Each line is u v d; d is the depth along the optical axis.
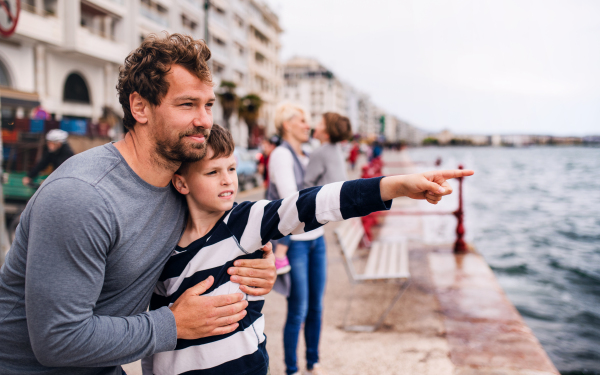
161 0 29.50
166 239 1.33
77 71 22.19
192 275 1.38
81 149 9.67
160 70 1.13
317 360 2.82
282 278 2.60
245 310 1.36
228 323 1.30
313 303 2.83
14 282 1.14
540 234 11.77
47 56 20.16
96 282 1.10
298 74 99.19
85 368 1.22
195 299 1.26
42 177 6.94
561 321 5.18
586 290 6.54
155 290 1.45
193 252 1.39
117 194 1.15
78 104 22.30
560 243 10.53
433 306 4.23
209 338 1.35
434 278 5.16
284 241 2.53
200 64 1.16
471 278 5.12
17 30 17.44
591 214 15.85
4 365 1.17
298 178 2.96
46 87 20.19
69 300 1.04
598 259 8.71
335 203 1.24
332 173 2.97
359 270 5.67
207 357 1.34
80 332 1.06
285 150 2.86
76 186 1.06
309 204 1.27
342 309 4.23
